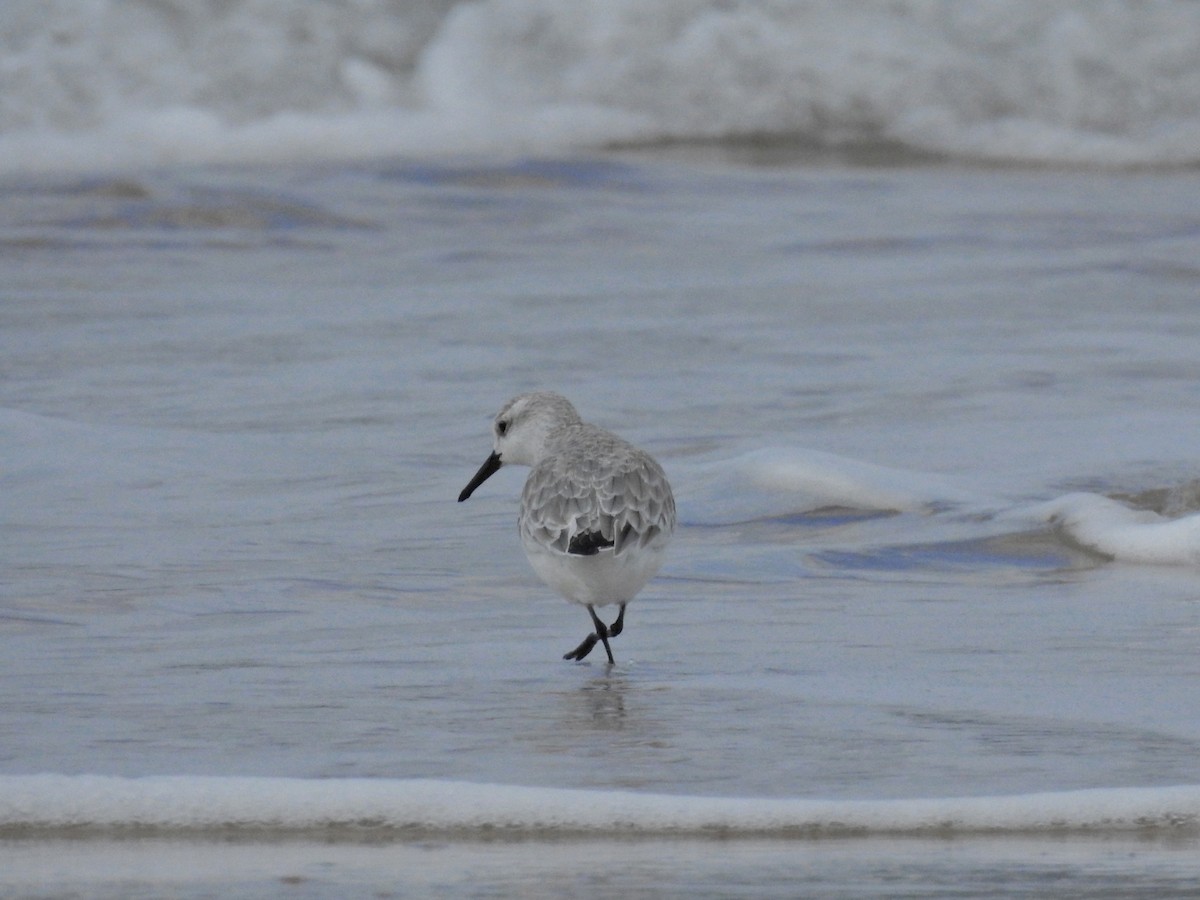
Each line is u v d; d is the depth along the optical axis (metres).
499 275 23.36
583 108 36.53
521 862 6.55
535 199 29.31
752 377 17.61
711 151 35.84
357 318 20.48
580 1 37.41
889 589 11.17
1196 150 35.88
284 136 35.28
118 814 6.90
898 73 36.78
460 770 7.50
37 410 16.03
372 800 7.00
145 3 35.84
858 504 13.12
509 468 14.38
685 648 9.75
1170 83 36.53
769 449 14.09
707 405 16.45
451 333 19.69
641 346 19.09
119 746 7.80
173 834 6.79
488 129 36.00
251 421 15.81
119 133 34.91
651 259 24.48
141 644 9.77
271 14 36.19
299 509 13.10
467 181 30.67
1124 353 18.64
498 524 12.77
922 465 14.25
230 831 6.83
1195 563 11.78
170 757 7.65
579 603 9.59
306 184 29.86
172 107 35.34
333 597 10.88
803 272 23.56
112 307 20.95
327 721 8.24
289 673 9.16
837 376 17.64
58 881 6.33
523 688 8.89
